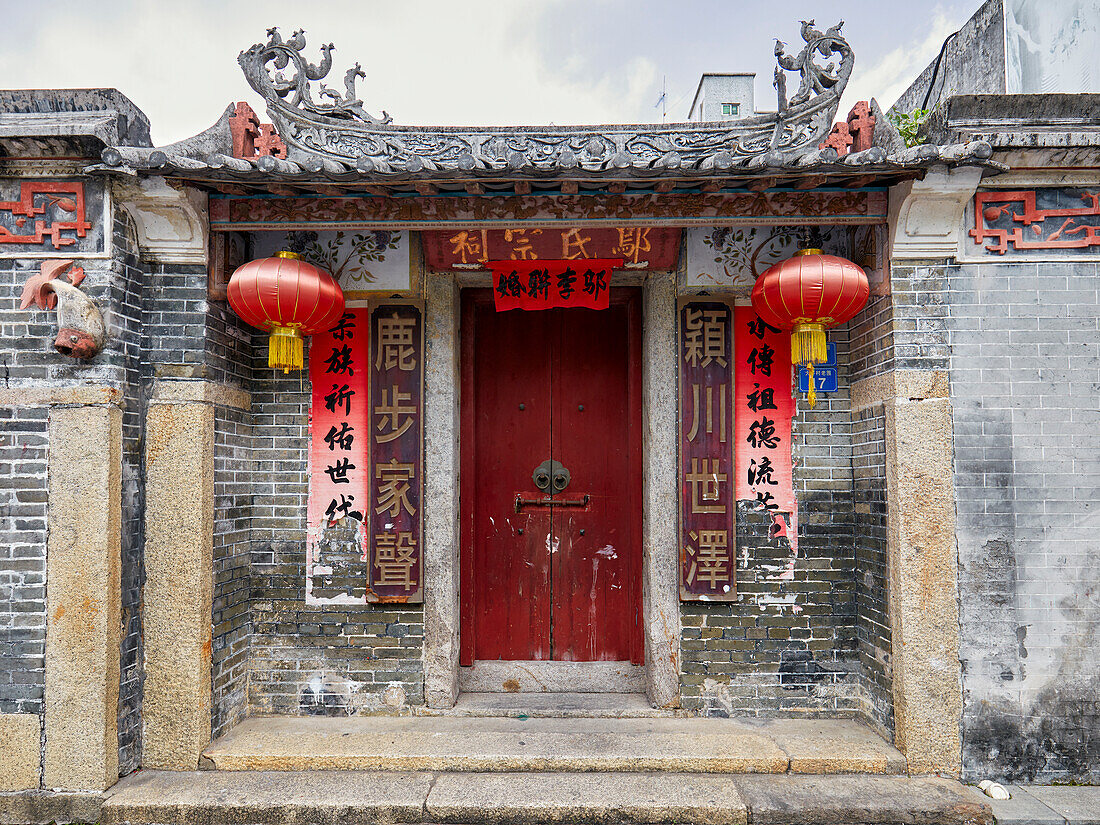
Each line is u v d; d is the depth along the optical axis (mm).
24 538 2980
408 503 3707
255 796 2941
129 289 3139
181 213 3115
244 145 3236
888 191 3186
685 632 3682
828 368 3707
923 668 3127
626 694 3982
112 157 2682
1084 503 3160
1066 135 2994
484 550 4203
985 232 3203
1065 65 4125
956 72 5082
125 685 3068
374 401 3727
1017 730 3104
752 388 3734
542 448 4242
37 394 2996
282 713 3689
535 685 4078
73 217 3035
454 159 3080
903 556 3150
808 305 3074
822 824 2867
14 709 2949
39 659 2957
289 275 3049
